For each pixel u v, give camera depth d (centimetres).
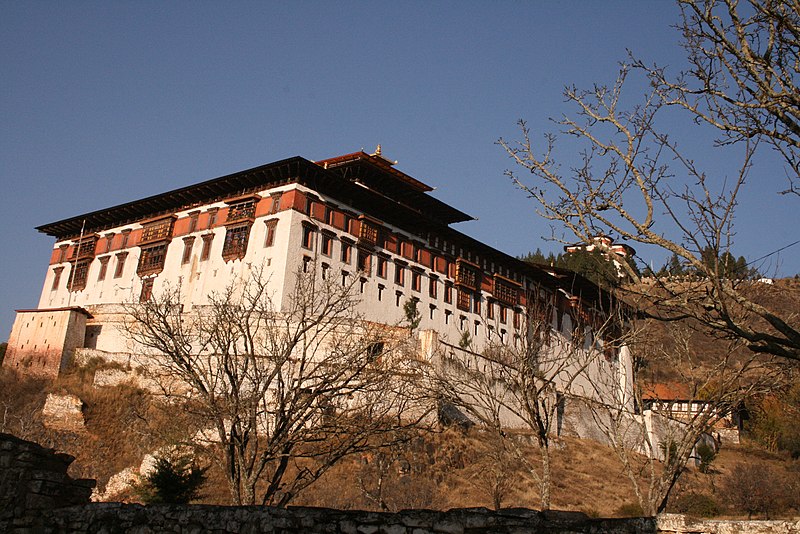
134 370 5456
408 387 3650
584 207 1362
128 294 7194
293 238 6144
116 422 5019
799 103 1204
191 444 2197
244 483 1767
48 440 4738
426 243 7588
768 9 1249
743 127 1273
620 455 2033
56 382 5719
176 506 1223
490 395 2567
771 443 5931
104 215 7819
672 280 1354
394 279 7050
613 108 1415
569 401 6228
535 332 3077
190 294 6600
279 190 6406
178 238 7056
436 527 984
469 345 7044
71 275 8006
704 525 912
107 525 1270
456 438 4759
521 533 940
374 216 7106
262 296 5922
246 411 1892
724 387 1947
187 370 2086
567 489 4406
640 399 2202
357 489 3591
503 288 8269
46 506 1362
